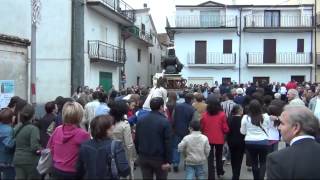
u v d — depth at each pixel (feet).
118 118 29.58
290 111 11.37
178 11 152.87
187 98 39.78
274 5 149.07
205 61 151.02
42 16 95.61
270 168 10.89
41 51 96.02
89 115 37.40
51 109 30.89
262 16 150.00
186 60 151.53
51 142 22.24
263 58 149.79
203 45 151.74
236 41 150.51
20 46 51.67
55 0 95.81
